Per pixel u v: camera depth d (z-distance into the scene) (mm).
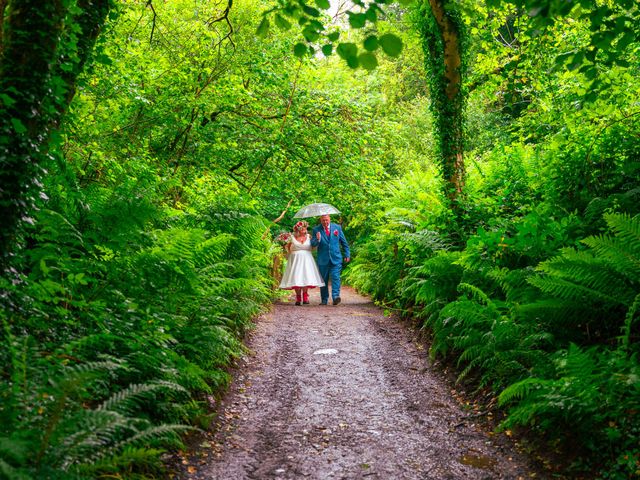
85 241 5062
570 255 4859
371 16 3951
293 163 13977
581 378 3875
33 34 3670
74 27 4281
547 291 5164
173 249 4984
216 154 12781
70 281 4211
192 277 5164
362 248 14734
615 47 5305
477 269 6727
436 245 7988
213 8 11516
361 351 7336
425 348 7254
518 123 10695
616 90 7348
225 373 5520
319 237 11781
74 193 5098
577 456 3777
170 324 5094
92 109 8586
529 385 4410
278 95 13562
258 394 5668
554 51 9648
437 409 5207
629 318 4215
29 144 3705
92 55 5160
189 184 11195
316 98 13789
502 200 8586
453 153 8695
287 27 4246
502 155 9562
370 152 14422
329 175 13945
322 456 4223
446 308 5574
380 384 5996
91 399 3770
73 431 3008
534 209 6859
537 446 4082
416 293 8305
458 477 3838
